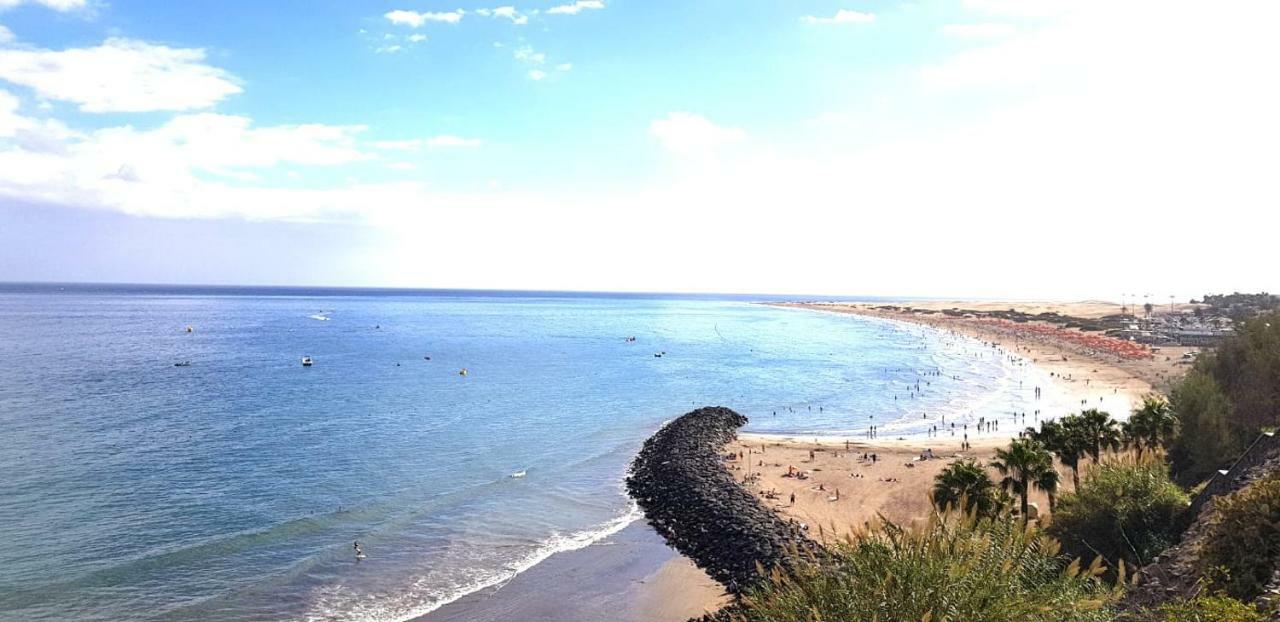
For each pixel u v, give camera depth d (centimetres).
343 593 3725
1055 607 1170
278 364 12962
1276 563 1689
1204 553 1891
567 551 4425
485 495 5444
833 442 7475
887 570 1183
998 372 13512
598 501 5419
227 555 4125
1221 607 1459
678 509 5128
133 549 4144
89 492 5128
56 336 17350
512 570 4116
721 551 4391
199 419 7838
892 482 5841
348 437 7162
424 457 6488
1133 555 2573
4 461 5916
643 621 3578
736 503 5169
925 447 7162
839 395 10888
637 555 4400
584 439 7456
